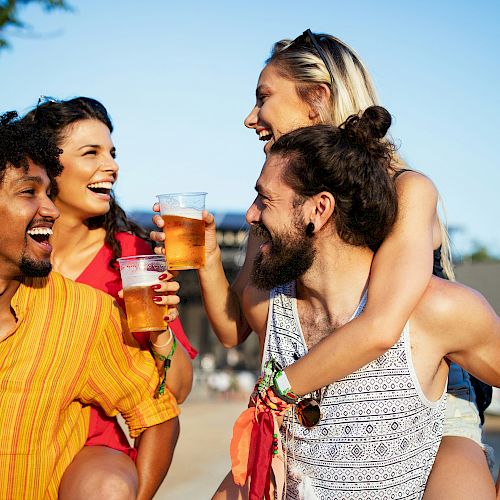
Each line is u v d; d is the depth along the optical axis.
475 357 1.29
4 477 1.35
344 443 1.28
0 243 1.28
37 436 1.36
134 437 1.48
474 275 8.04
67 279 1.41
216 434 6.54
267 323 1.39
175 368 1.50
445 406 1.33
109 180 1.65
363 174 1.25
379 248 1.31
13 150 1.26
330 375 1.24
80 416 1.45
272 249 1.32
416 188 1.34
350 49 1.64
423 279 1.25
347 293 1.31
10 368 1.34
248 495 1.35
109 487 1.34
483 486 1.26
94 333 1.39
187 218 1.40
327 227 1.29
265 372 1.35
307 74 1.60
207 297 1.59
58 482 1.39
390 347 1.24
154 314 1.37
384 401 1.26
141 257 1.36
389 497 1.27
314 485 1.30
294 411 1.32
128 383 1.44
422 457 1.29
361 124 1.28
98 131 1.65
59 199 1.64
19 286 1.35
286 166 1.29
